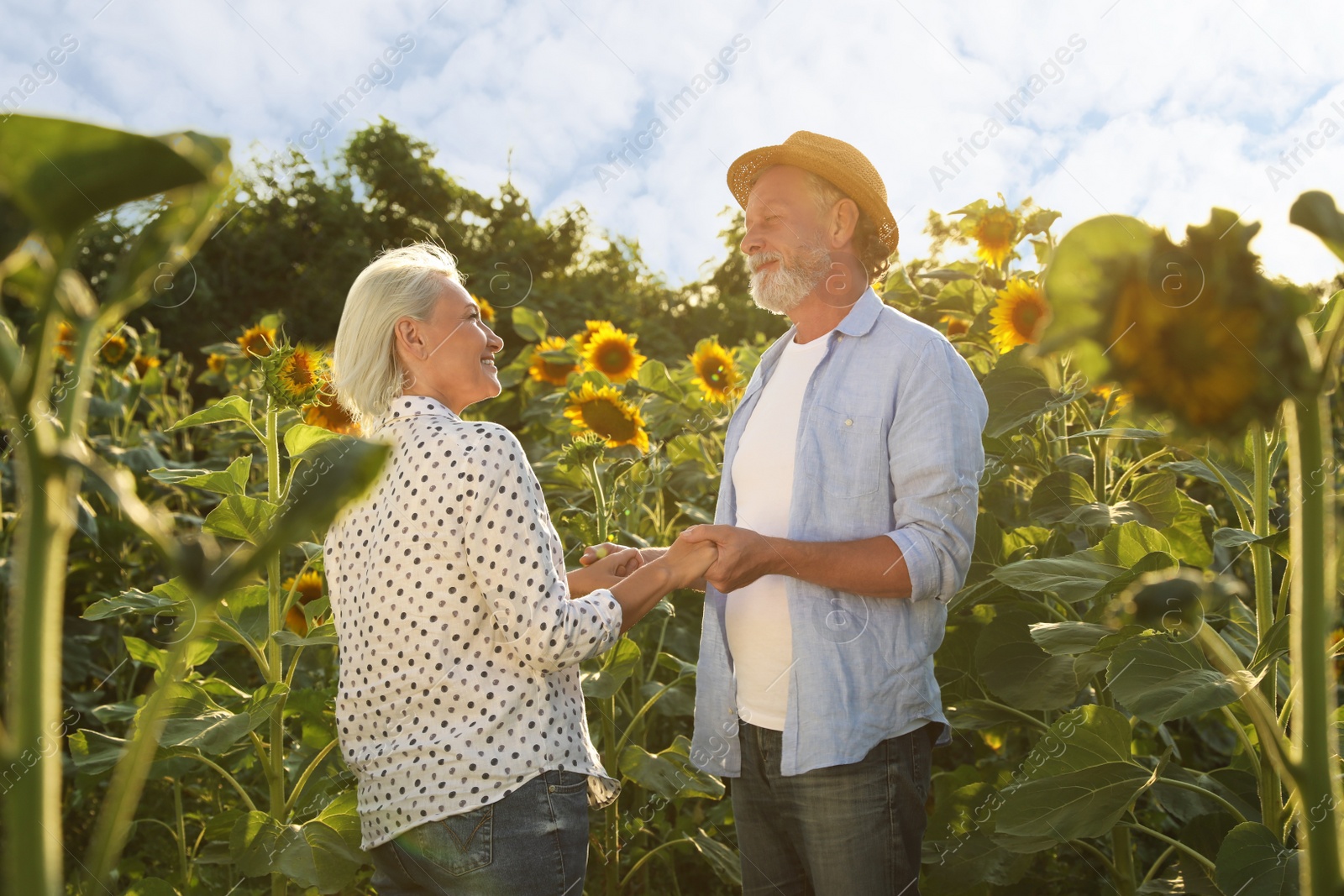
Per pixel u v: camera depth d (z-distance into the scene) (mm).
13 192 285
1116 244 320
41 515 290
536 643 1559
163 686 322
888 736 1805
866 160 2037
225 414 2156
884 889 1794
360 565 1646
